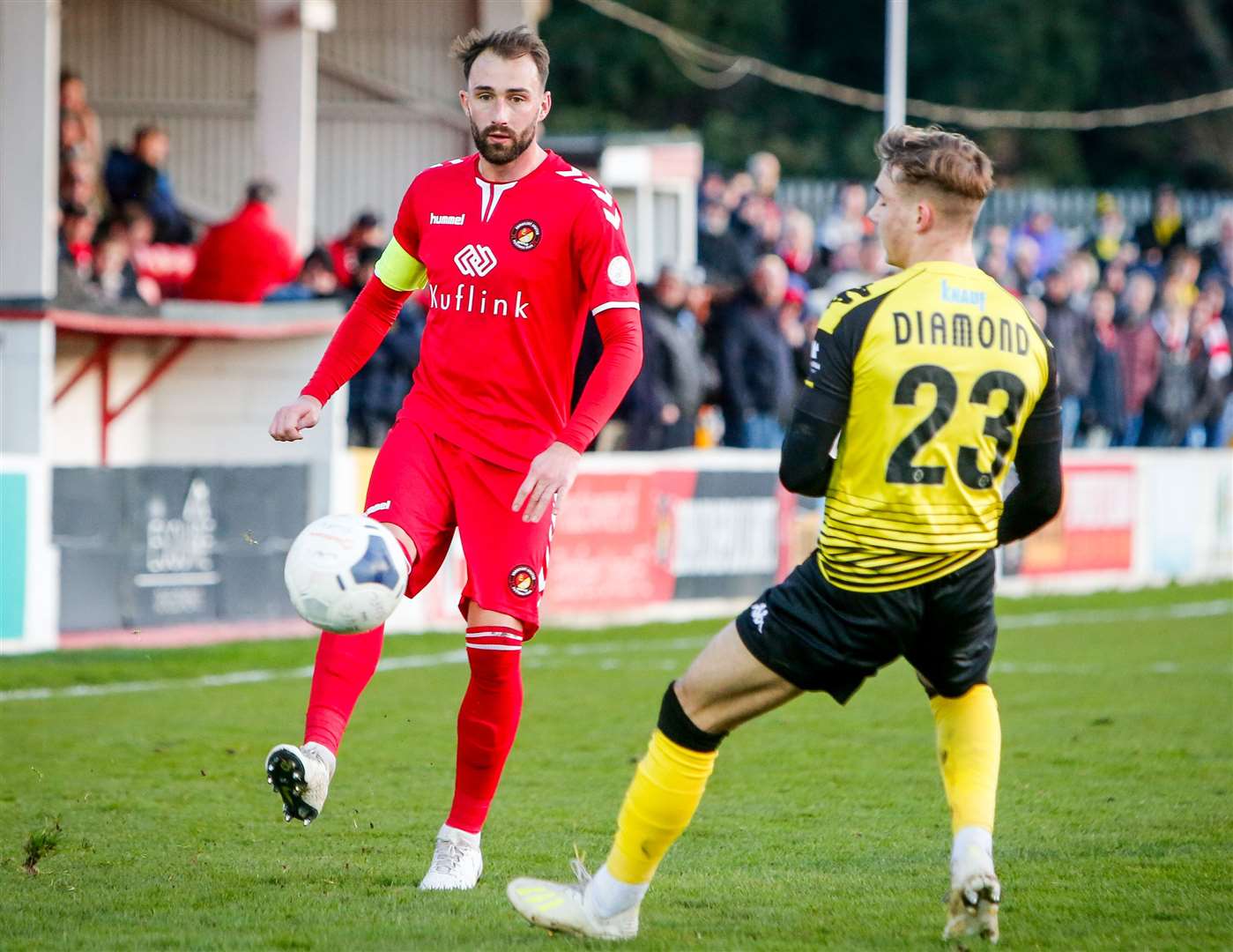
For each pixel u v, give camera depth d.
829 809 20.22
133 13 54.12
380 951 13.29
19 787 21.17
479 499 15.55
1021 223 75.38
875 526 12.77
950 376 12.76
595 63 105.31
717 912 14.84
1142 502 53.16
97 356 41.16
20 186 36.66
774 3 110.06
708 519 43.50
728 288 49.50
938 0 111.62
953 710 13.45
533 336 15.51
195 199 54.69
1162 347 58.00
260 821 19.28
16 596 34.06
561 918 13.55
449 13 57.12
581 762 23.42
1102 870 16.58
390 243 16.23
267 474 38.34
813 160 106.31
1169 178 115.69
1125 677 32.47
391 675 31.50
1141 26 115.69
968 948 13.31
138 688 29.59
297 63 50.03
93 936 13.85
